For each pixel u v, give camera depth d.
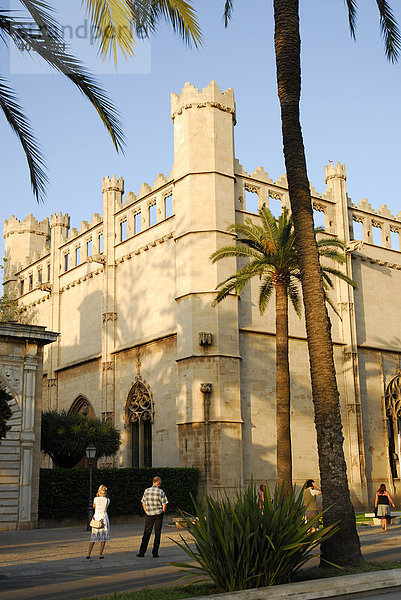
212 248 38.72
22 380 29.89
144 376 42.22
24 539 24.16
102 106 15.09
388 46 19.30
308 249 15.48
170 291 41.41
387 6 18.69
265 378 39.78
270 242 30.38
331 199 47.28
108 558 17.67
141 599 10.27
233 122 42.12
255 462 37.94
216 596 9.62
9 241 63.47
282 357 29.33
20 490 29.03
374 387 45.59
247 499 11.27
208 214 39.22
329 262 45.81
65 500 31.83
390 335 47.78
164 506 18.25
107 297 46.41
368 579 10.98
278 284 30.42
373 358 46.16
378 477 43.81
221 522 11.01
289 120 16.11
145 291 43.72
